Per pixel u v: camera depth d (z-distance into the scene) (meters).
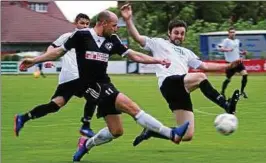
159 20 103.00
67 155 16.72
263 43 77.12
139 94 39.09
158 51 16.20
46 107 15.56
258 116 26.06
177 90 15.83
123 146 18.28
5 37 108.81
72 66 17.52
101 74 14.71
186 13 101.94
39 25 111.75
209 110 28.98
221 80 53.25
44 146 18.36
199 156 16.34
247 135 20.42
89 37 14.66
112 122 14.92
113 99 14.20
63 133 21.34
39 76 64.12
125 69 73.62
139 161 15.70
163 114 27.52
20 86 48.03
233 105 14.88
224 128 14.42
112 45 14.77
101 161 15.77
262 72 65.44
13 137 20.31
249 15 107.81
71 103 33.09
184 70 16.20
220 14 106.00
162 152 17.12
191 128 15.95
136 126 23.11
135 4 104.50
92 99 14.61
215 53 77.94
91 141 15.50
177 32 16.23
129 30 16.05
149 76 64.31
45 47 110.62
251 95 36.38
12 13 112.44
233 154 16.62
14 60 85.56
